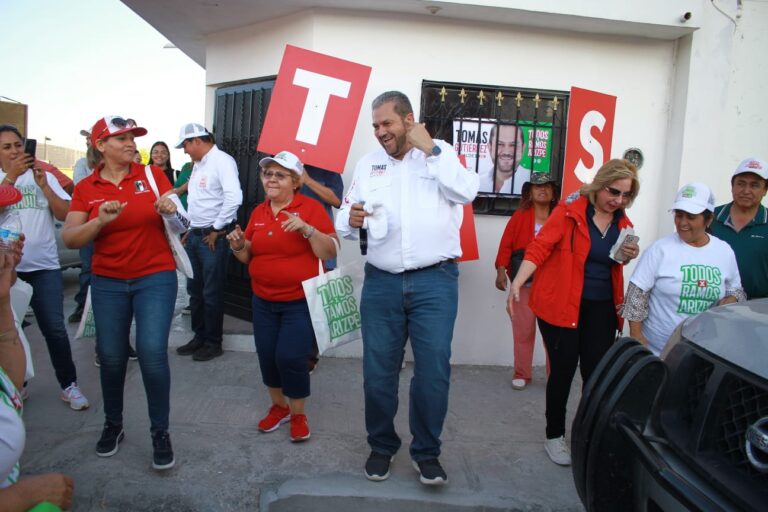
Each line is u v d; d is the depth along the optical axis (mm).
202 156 4930
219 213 4898
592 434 2297
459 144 5109
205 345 5086
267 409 4137
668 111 5359
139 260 3186
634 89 5297
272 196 3500
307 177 4500
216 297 4980
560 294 3402
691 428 2068
